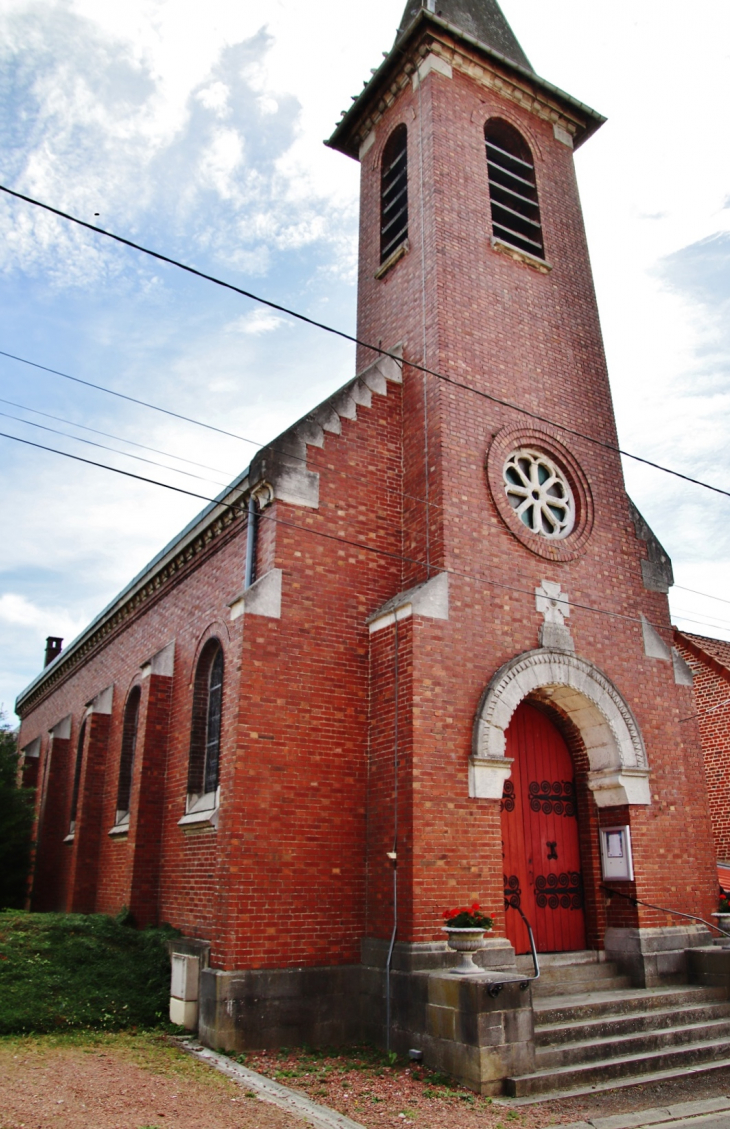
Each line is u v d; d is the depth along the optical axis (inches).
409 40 677.3
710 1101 355.3
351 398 559.5
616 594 580.7
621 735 530.6
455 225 612.4
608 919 517.3
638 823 519.2
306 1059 398.6
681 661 611.2
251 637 472.4
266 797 453.1
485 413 564.7
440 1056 374.9
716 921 543.2
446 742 461.4
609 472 619.2
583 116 740.7
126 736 746.8
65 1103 298.5
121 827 692.1
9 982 449.4
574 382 629.3
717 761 807.1
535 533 554.3
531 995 402.6
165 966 494.0
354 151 783.1
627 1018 421.1
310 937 443.5
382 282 660.7
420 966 410.9
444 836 442.6
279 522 503.8
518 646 512.7
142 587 733.3
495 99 694.5
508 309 613.6
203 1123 290.2
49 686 1103.6
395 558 542.6
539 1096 347.6
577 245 693.3
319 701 484.1
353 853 470.0
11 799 795.4
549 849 527.8
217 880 444.8
